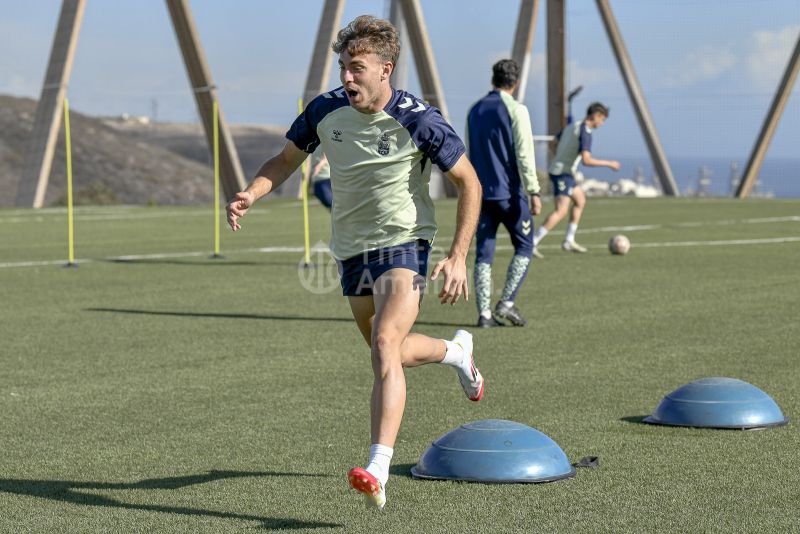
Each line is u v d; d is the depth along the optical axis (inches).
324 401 265.4
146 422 243.3
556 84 1459.2
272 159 196.9
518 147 378.3
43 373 303.4
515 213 382.0
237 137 3951.8
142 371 306.2
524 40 1694.1
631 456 208.5
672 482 189.9
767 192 1918.1
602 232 858.8
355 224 191.5
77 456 213.3
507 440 195.5
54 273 571.8
